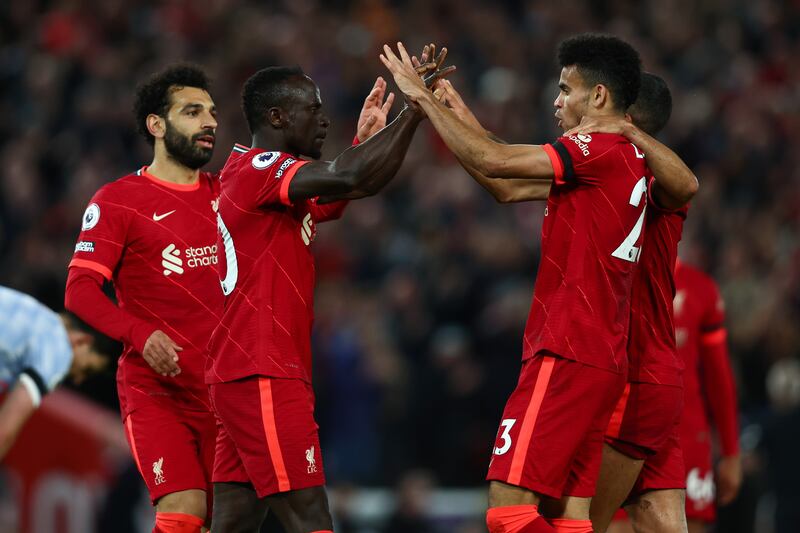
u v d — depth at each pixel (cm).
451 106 1920
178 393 2019
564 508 1772
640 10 6066
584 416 1719
